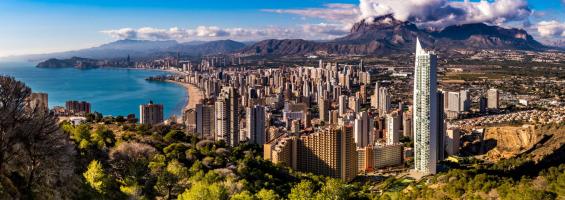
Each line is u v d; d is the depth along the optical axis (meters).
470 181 140.75
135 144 137.25
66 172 63.62
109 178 93.94
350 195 144.12
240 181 126.50
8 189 54.66
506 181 136.25
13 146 56.84
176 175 113.88
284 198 127.38
